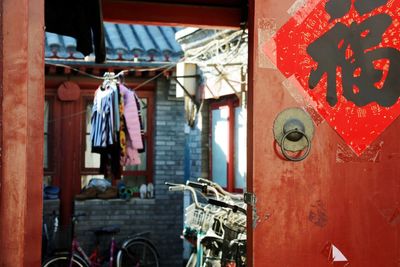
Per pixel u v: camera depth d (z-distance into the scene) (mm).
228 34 6977
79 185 9445
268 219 2771
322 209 2830
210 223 4895
